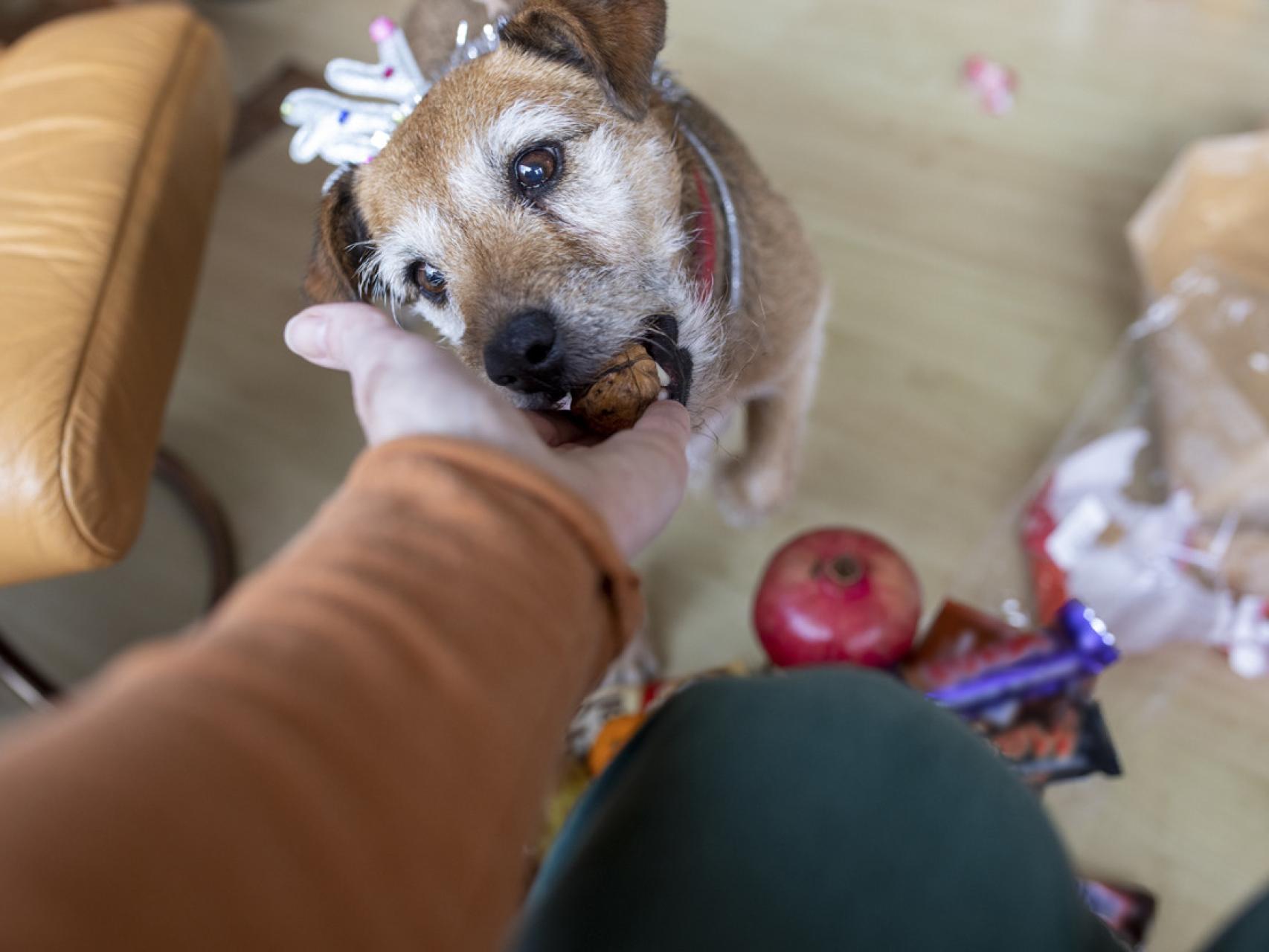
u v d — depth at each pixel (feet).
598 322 2.57
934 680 3.60
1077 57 6.63
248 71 7.37
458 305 2.92
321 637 0.96
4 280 3.46
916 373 5.16
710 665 4.40
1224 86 6.33
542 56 2.80
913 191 5.95
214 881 0.74
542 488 1.21
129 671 0.92
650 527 1.64
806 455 4.93
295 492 5.26
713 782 1.81
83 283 3.47
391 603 1.01
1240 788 3.75
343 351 1.64
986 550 4.50
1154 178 5.86
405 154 2.80
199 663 0.90
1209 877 3.58
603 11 2.63
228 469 5.39
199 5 7.89
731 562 4.70
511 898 0.98
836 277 5.58
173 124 4.10
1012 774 1.99
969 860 1.74
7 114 4.06
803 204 5.94
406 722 0.93
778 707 1.98
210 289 6.16
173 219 3.97
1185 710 3.92
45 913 0.65
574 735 3.76
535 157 2.77
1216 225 4.89
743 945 1.59
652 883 1.65
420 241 2.88
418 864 0.88
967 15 7.02
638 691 3.82
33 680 4.53
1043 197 5.84
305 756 0.85
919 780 1.85
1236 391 4.08
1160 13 6.86
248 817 0.78
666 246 2.81
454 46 3.24
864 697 2.03
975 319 5.33
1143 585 4.06
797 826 1.75
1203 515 4.08
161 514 5.33
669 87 3.34
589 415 2.40
